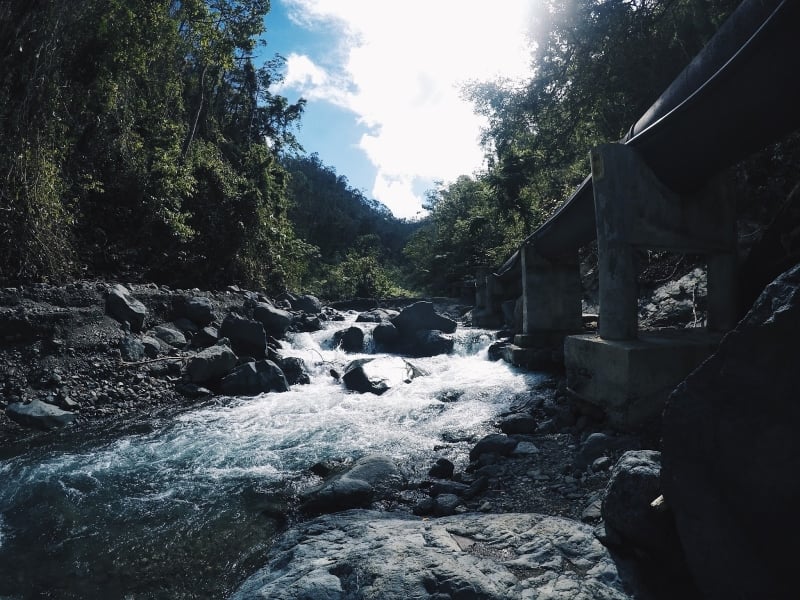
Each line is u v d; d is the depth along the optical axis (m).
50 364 9.51
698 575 2.70
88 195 15.86
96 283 12.57
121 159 17.03
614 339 7.02
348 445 7.25
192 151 23.59
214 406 9.62
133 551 4.50
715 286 7.52
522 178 23.91
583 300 16.30
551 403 8.37
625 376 6.29
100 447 7.34
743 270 8.03
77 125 15.27
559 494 5.02
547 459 6.00
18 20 11.91
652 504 3.19
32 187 12.05
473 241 38.12
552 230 10.94
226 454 7.00
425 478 5.88
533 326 12.07
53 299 10.79
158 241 17.59
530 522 4.03
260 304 16.36
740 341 2.49
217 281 20.31
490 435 6.63
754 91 4.98
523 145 20.97
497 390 9.66
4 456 6.99
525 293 12.16
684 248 7.16
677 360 6.37
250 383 10.63
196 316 13.87
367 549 3.74
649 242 7.02
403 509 5.14
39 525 5.02
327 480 5.75
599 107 16.22
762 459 2.42
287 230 28.17
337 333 15.45
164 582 4.02
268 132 39.62
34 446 7.39
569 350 7.82
